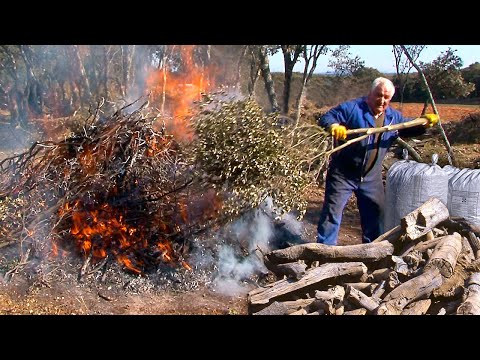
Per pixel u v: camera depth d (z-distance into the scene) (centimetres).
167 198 582
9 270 544
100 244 565
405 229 462
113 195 581
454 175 561
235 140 508
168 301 519
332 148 563
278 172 513
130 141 581
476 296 391
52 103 1714
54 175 576
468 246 466
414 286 399
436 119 581
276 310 420
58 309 498
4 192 581
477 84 2511
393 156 1051
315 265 455
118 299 519
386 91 564
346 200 595
